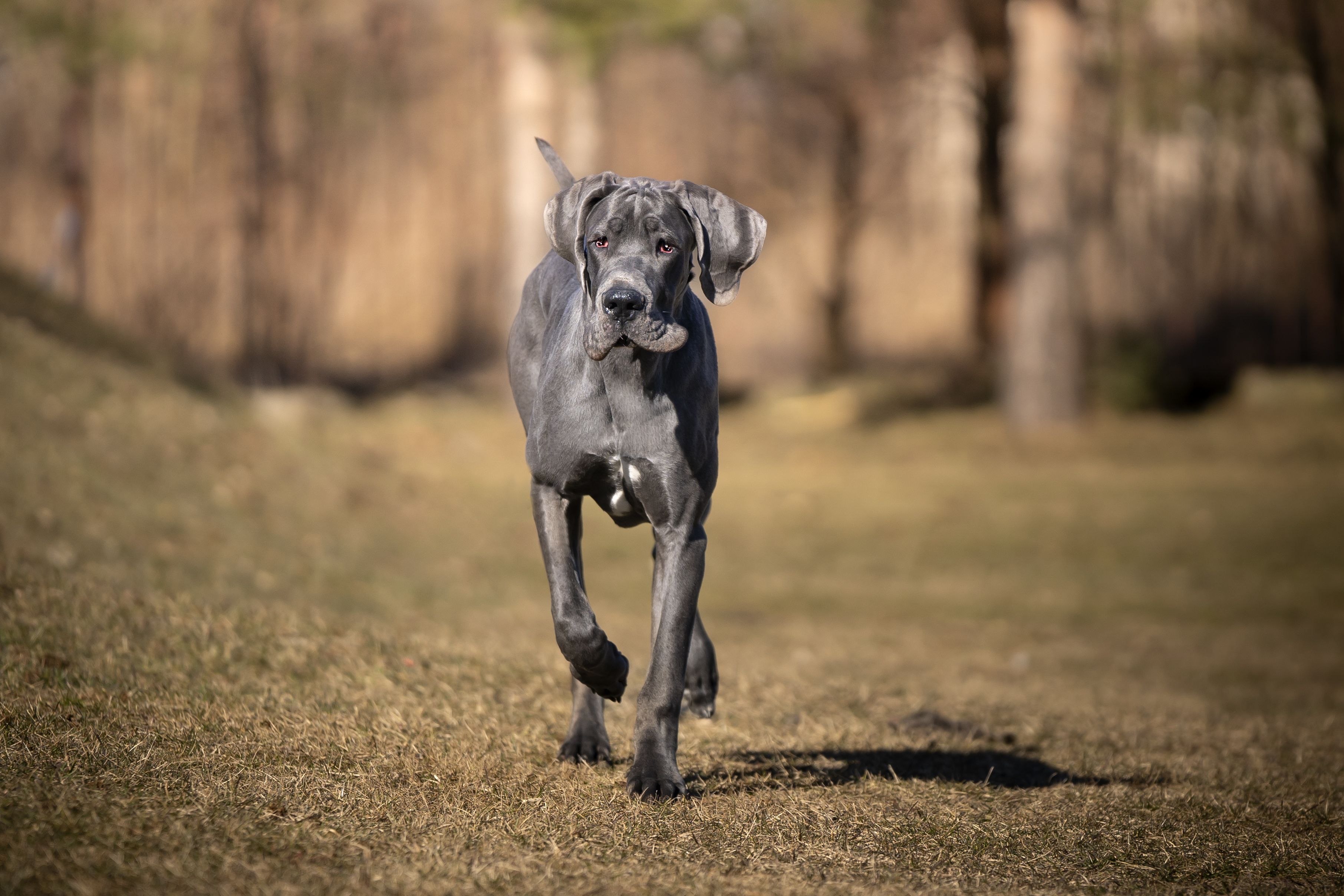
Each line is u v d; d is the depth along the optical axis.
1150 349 23.52
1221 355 30.03
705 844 3.96
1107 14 21.14
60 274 26.05
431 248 39.97
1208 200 29.89
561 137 24.56
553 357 4.67
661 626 4.52
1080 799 4.95
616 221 4.29
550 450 4.58
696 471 4.56
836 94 29.52
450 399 27.00
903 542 15.57
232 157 34.00
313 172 37.31
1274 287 29.80
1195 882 3.97
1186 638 10.99
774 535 15.92
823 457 21.00
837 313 31.44
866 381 27.31
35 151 35.09
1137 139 25.12
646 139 33.94
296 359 36.91
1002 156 26.11
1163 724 7.09
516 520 15.59
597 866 3.68
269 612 6.86
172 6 22.95
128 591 6.82
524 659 6.88
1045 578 13.80
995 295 26.56
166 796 3.91
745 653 9.16
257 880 3.33
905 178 34.34
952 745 6.02
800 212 32.84
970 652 10.04
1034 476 18.77
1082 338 21.73
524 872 3.56
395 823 3.91
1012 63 25.50
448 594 10.67
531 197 23.98
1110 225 29.20
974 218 27.44
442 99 38.12
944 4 26.11
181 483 12.02
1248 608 12.41
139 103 32.56
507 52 25.12
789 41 21.77
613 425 4.46
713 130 33.56
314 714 5.05
